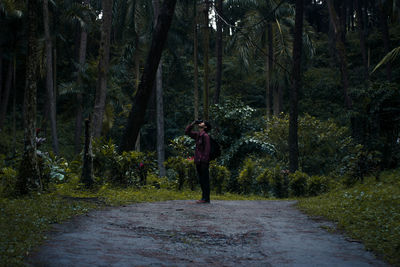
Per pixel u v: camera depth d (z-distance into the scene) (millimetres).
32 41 7387
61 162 11664
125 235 4699
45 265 3305
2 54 31531
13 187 7383
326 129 22266
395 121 15719
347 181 12477
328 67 43344
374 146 15312
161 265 3533
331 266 3594
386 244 4172
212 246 4359
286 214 7055
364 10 44344
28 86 7355
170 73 38000
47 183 8398
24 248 3633
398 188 8820
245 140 15961
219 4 25906
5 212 5137
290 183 13656
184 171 12242
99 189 9023
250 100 40656
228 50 30406
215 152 8461
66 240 4203
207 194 8344
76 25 28625
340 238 4777
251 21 27906
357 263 3680
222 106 17000
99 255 3727
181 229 5223
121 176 10586
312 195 13570
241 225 5641
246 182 13977
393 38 39875
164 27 12648
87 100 27688
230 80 41438
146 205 7562
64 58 37156
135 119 12734
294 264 3658
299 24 17000
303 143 21781
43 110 34344
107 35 13234
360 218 5668
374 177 12617
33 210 5508
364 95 16250
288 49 27781
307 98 38969
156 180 12656
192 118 36531
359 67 39031
